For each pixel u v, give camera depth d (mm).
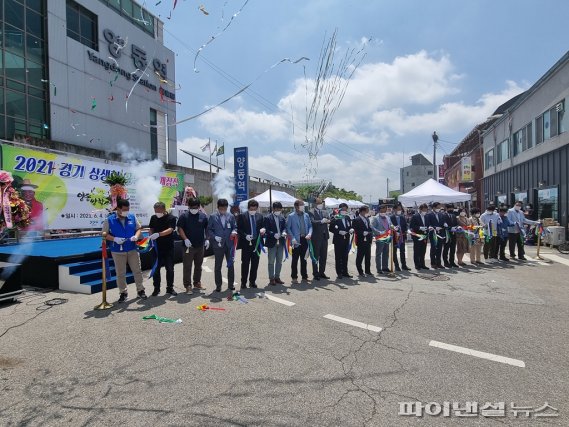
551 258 12211
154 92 23109
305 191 37094
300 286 8148
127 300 6945
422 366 4047
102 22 19406
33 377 3867
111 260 8898
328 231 9211
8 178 6957
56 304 6688
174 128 25172
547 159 18000
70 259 8148
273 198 19812
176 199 18281
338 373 3887
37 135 16375
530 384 3641
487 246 11672
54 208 12055
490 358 4246
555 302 6676
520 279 8789
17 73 15586
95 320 5734
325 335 5012
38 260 8008
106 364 4156
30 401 3389
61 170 12305
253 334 5066
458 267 10594
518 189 21766
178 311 6184
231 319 5734
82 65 18250
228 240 7570
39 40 16484
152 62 22953
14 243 10750
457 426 2961
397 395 3443
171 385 3654
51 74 16766
